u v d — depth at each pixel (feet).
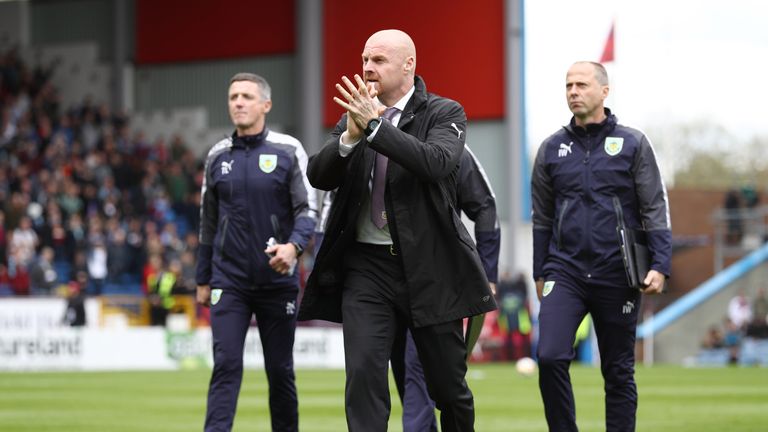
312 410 126.41
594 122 75.82
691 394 152.35
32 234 265.34
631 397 76.02
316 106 340.80
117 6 371.97
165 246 283.38
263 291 82.43
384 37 61.16
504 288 276.21
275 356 83.56
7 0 385.50
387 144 56.49
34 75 350.84
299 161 83.51
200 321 256.52
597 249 74.95
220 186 83.35
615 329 75.61
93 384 174.70
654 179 74.84
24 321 236.43
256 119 83.56
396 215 59.26
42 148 318.45
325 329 244.83
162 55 371.15
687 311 295.28
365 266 60.59
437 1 329.52
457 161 59.00
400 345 76.18
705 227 431.02
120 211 298.97
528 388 167.43
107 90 372.99
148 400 141.59
